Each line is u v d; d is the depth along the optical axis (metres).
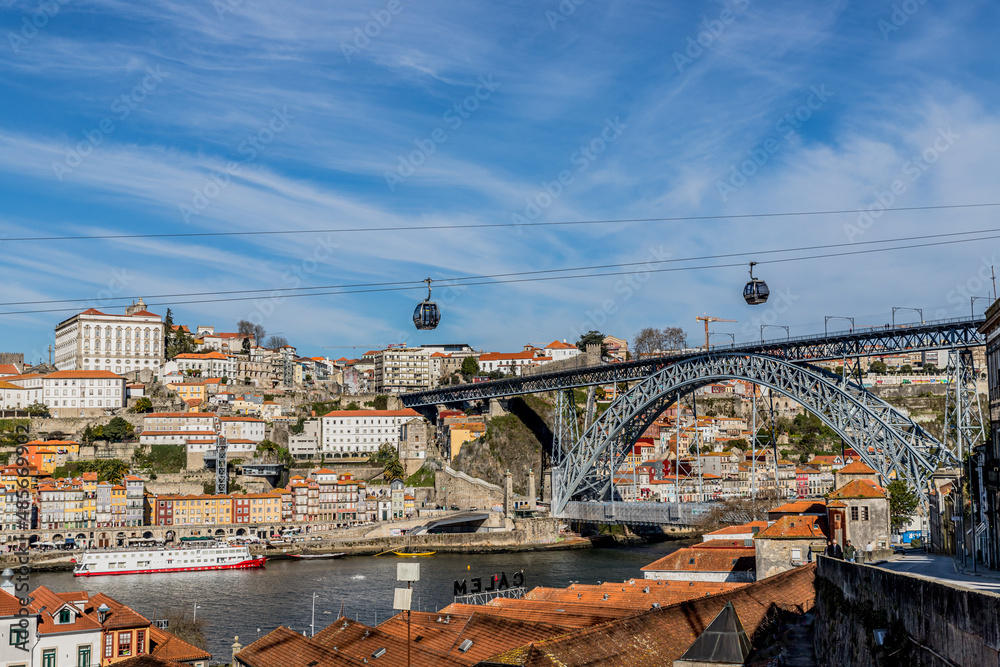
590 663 56.94
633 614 75.44
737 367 199.75
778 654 60.38
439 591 165.38
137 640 79.31
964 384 158.88
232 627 134.88
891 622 41.81
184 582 187.38
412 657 65.75
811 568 83.81
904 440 158.50
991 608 29.86
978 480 65.88
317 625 135.25
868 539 89.56
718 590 84.38
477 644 67.50
